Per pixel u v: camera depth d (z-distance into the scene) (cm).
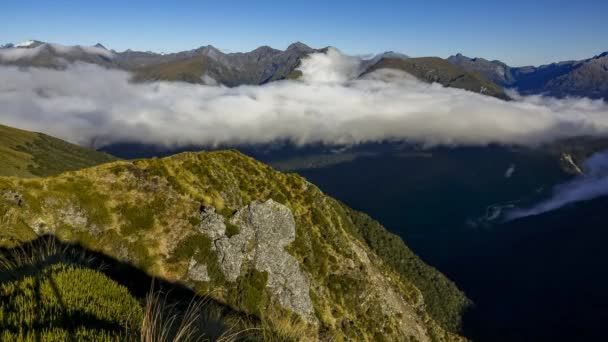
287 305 4778
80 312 526
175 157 6306
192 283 4066
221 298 4106
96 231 4069
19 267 823
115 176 4766
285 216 5688
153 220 4466
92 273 623
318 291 6200
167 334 585
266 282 4747
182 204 4797
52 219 3909
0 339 420
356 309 6694
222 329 774
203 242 4447
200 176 6134
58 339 442
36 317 485
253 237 5019
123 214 4359
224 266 4434
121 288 631
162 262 4128
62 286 561
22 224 3534
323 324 5400
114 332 485
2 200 3769
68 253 1018
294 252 6425
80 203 4212
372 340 6366
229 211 5172
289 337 1016
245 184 7069
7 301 521
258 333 916
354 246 8275
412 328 8200
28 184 4097
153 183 4897
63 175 4466
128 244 4103
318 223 7481
